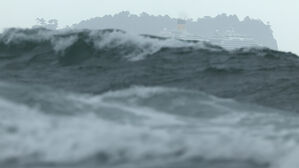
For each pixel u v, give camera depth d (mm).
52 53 80812
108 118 26266
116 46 79438
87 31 82938
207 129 25094
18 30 87312
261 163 20359
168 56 75688
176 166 19469
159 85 61875
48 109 26266
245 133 24688
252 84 62531
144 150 20578
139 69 69750
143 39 79562
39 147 20125
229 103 35906
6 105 25812
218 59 74875
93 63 74938
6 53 83688
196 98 35438
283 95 57000
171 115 30094
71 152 19859
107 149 20312
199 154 20688
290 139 23844
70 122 23594
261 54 79000
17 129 21781
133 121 26250
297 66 73625
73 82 60906
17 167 18484
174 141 21797
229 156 20797
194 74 67188
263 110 36000
